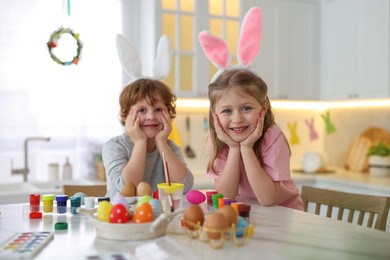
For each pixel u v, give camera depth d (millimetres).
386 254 933
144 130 1714
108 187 1694
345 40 3301
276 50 3328
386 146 3229
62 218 1249
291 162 3771
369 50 3113
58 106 3051
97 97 3145
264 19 3275
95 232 1093
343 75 3320
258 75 1645
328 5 3445
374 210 1559
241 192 1706
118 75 3188
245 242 1005
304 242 1012
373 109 3477
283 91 3365
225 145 1703
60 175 3080
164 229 1065
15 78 2938
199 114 3439
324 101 3512
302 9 3432
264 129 1638
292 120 3777
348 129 3684
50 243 997
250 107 1496
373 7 3076
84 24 3096
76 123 3104
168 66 1822
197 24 3053
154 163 1810
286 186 1663
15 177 2977
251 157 1535
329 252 940
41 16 2979
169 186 1266
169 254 916
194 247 965
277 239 1034
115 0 3184
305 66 3453
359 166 3480
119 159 1723
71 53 2223
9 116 2936
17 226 1149
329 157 3857
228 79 1495
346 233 1094
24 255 889
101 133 3166
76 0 3070
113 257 894
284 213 1339
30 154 3012
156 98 1688
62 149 3080
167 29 2992
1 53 2896
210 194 1396
